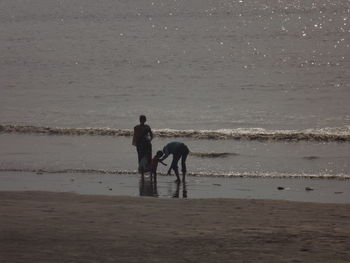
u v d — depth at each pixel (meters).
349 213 33.84
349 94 92.56
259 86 101.25
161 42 166.38
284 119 76.38
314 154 58.72
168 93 96.94
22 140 67.19
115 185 47.84
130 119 78.56
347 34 173.88
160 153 49.06
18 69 127.81
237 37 173.00
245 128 71.75
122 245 25.23
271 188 46.41
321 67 119.12
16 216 31.30
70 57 143.38
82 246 25.00
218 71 119.00
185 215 32.34
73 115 81.56
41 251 24.14
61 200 38.00
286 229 28.69
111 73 119.81
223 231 28.08
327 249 24.98
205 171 52.62
